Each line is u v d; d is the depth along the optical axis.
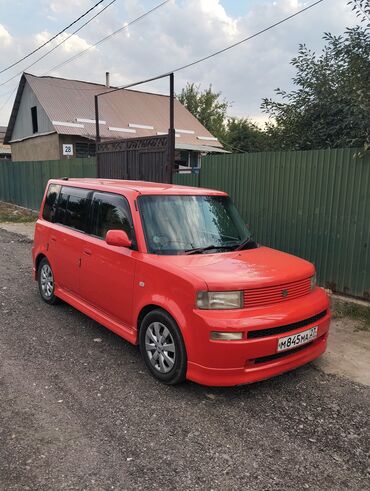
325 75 8.05
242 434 3.19
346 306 6.06
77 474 2.70
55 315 5.71
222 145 29.08
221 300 3.52
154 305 3.96
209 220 4.68
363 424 3.39
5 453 2.88
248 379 3.54
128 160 10.28
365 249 6.03
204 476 2.73
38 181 16.95
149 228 4.28
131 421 3.30
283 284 3.82
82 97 25.38
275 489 2.64
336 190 6.30
